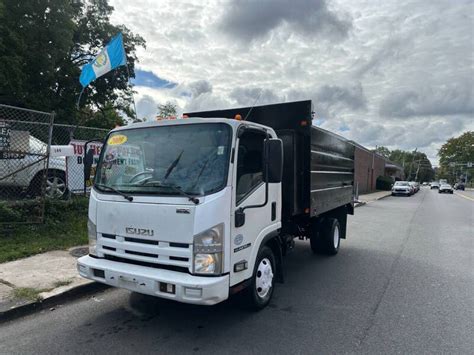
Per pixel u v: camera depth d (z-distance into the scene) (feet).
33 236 24.31
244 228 13.20
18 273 18.19
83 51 89.51
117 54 32.73
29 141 26.32
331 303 16.70
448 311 15.90
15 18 65.46
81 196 31.65
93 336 12.94
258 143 14.33
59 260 20.49
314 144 20.18
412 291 18.62
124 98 96.89
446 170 414.00
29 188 28.37
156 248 12.36
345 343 12.74
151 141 13.75
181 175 12.67
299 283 19.79
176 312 15.16
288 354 11.90
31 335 12.94
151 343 12.48
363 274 21.74
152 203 12.54
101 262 13.46
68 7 70.54
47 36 69.51
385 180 167.84
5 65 60.85
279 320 14.60
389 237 35.40
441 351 12.26
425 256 26.86
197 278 11.57
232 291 12.45
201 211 11.76
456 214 59.31
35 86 72.64
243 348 12.23
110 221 13.50
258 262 14.58
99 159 14.83
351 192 30.53
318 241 26.11
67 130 35.86
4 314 13.96
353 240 33.58
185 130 13.32
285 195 18.76
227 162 12.31
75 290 16.56
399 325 14.34
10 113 28.89
